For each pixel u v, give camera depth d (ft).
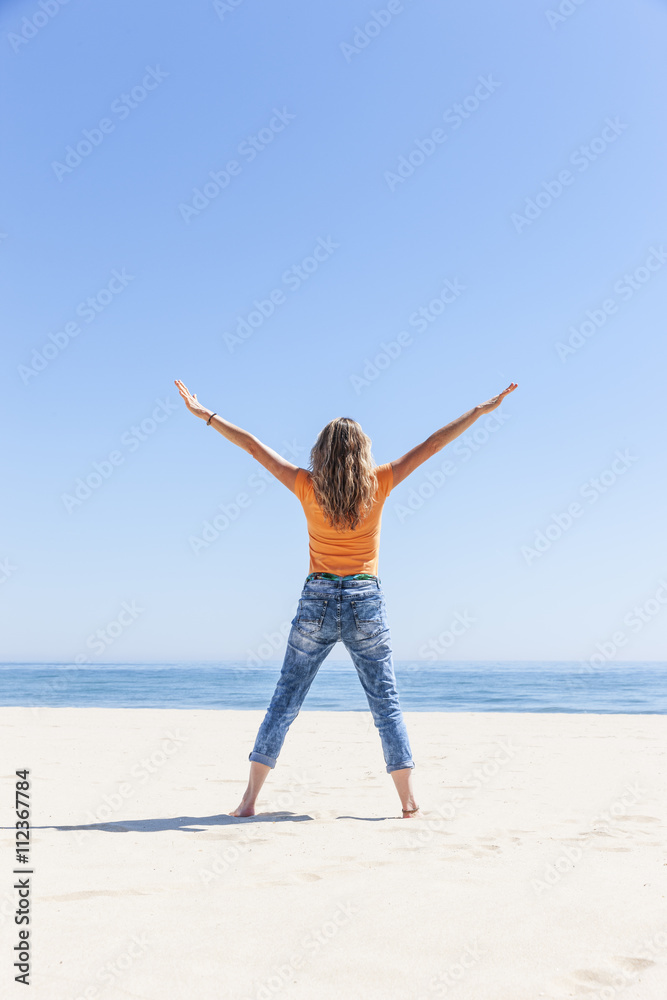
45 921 6.16
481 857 8.39
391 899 6.77
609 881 7.36
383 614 10.98
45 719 28.94
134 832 9.61
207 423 11.69
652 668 208.95
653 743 21.09
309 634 10.92
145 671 154.40
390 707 11.00
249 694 79.10
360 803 11.87
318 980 5.07
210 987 4.94
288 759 17.35
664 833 9.66
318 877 7.55
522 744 20.76
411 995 4.85
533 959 5.41
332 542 10.96
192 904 6.64
